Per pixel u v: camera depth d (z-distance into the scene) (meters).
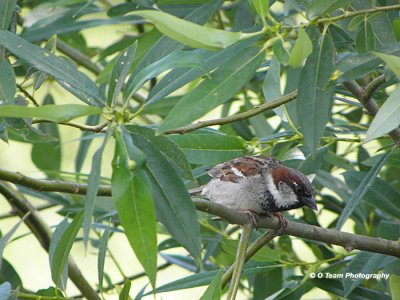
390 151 8.95
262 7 6.08
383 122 5.79
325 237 8.12
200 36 5.64
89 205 5.50
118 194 5.59
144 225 5.61
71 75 6.27
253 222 7.75
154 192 6.20
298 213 12.26
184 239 6.11
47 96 12.20
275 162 10.02
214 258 11.54
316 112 6.60
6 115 5.45
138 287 15.72
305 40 5.93
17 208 10.55
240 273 7.19
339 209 10.99
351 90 7.92
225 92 5.87
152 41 9.79
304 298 13.75
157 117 14.17
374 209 10.79
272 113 11.50
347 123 10.74
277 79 8.48
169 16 5.57
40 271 16.17
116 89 6.15
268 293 10.16
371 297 9.11
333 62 6.72
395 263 9.12
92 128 6.98
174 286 8.38
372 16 7.65
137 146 6.30
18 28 14.34
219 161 8.52
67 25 11.40
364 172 9.45
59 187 6.54
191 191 10.55
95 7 11.66
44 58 6.28
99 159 5.62
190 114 5.67
